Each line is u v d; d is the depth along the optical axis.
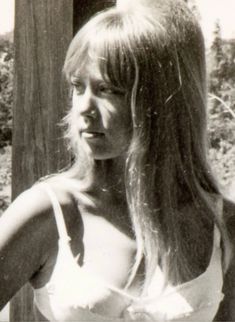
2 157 5.65
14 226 2.16
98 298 2.14
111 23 2.18
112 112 2.18
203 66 2.34
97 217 2.25
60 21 2.65
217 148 5.59
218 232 2.38
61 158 2.65
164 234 2.25
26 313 2.62
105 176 2.26
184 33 2.27
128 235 2.25
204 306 2.25
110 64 2.15
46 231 2.18
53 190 2.22
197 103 2.31
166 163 2.26
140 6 2.24
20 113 2.67
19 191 2.67
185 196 2.35
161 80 2.21
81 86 2.21
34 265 2.18
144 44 2.18
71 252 2.17
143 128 2.20
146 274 2.21
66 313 2.15
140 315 2.18
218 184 2.45
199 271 2.30
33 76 2.66
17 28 2.66
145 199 2.24
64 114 2.65
